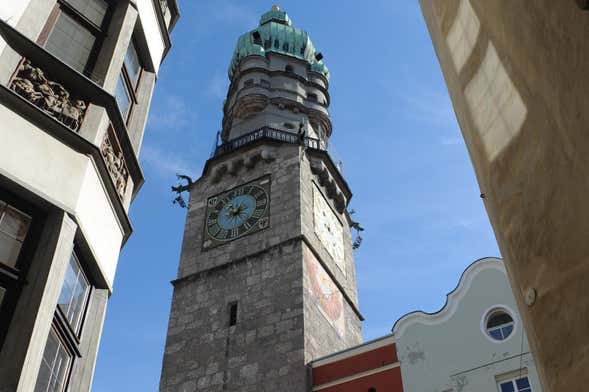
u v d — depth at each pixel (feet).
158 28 59.77
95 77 46.24
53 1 45.55
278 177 143.02
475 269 93.35
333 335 121.80
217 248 135.74
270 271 124.06
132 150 47.85
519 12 28.55
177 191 155.43
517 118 29.45
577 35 23.57
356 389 94.99
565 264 25.12
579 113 23.65
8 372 31.04
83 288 41.42
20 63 40.34
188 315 125.18
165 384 114.83
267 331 114.01
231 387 108.68
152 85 56.85
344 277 142.20
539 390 78.69
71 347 38.70
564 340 24.93
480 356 85.25
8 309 33.30
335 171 156.87
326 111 183.11
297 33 205.77
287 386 102.78
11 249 35.22
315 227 137.18
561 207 25.38
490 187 32.58
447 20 40.37
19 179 36.52
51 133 39.88
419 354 90.99
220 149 159.12
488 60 33.12
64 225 37.58
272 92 179.73
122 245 47.19
